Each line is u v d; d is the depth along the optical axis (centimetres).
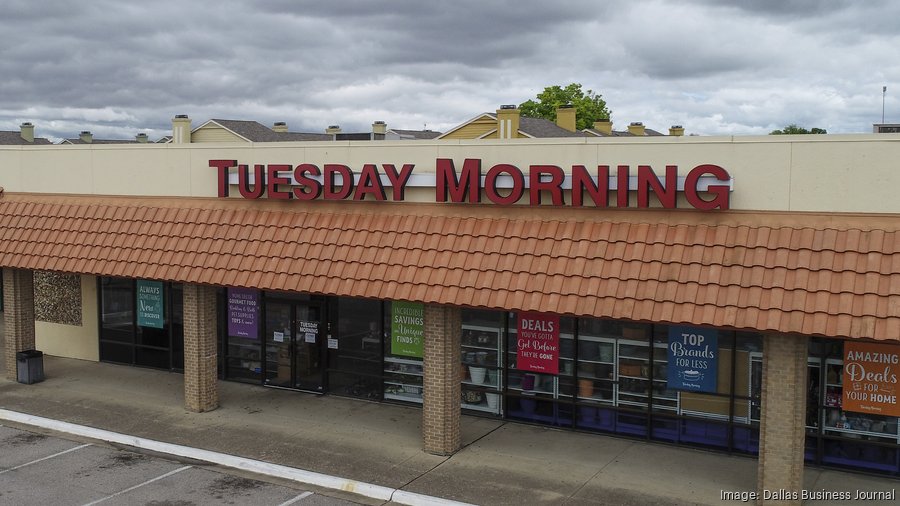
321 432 1859
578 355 1873
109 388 2245
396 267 1702
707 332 1741
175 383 2297
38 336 2659
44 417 1978
